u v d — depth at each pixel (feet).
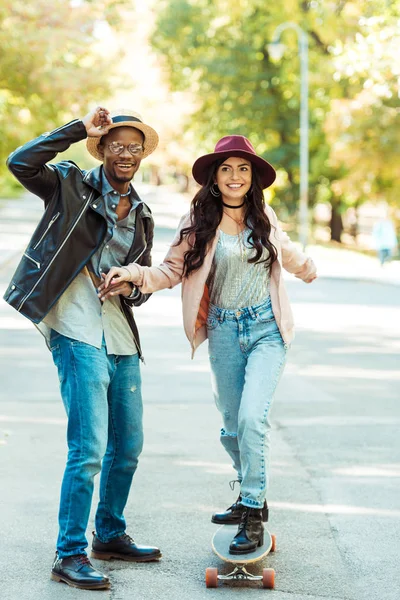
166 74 166.20
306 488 21.77
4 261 84.79
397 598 15.21
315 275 18.06
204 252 16.46
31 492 20.99
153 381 35.29
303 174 130.52
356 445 25.94
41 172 15.80
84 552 15.80
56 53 115.03
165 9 155.43
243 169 16.48
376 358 42.11
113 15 116.57
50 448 25.09
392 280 85.51
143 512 19.66
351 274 94.02
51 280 15.80
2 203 241.35
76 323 16.01
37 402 31.12
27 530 18.39
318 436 26.94
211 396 32.53
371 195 130.52
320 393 33.58
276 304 16.61
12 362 39.04
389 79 112.16
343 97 134.82
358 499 20.95
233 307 16.67
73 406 15.83
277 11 138.21
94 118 15.96
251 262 16.38
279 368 16.43
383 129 121.19
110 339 16.24
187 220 16.78
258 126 153.28
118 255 16.47
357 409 30.81
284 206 160.04
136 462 16.84
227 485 21.77
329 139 126.00
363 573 16.37
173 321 53.31
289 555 17.28
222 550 15.85
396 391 34.09
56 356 16.22
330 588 15.62
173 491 21.24
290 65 141.79
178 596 15.17
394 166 122.11
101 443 15.83
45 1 113.19
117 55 123.54
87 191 16.12
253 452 15.85
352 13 128.98
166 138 214.07
